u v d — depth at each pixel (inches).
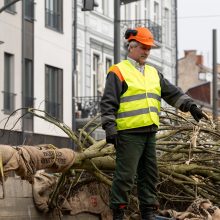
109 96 306.7
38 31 1248.8
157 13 1795.0
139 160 316.2
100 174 377.4
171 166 388.2
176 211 392.2
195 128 372.8
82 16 1417.3
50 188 377.7
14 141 732.0
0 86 1139.9
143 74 314.8
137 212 381.1
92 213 402.6
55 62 1302.9
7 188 357.7
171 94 322.7
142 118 308.0
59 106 1309.1
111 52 1551.4
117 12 722.8
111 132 302.2
